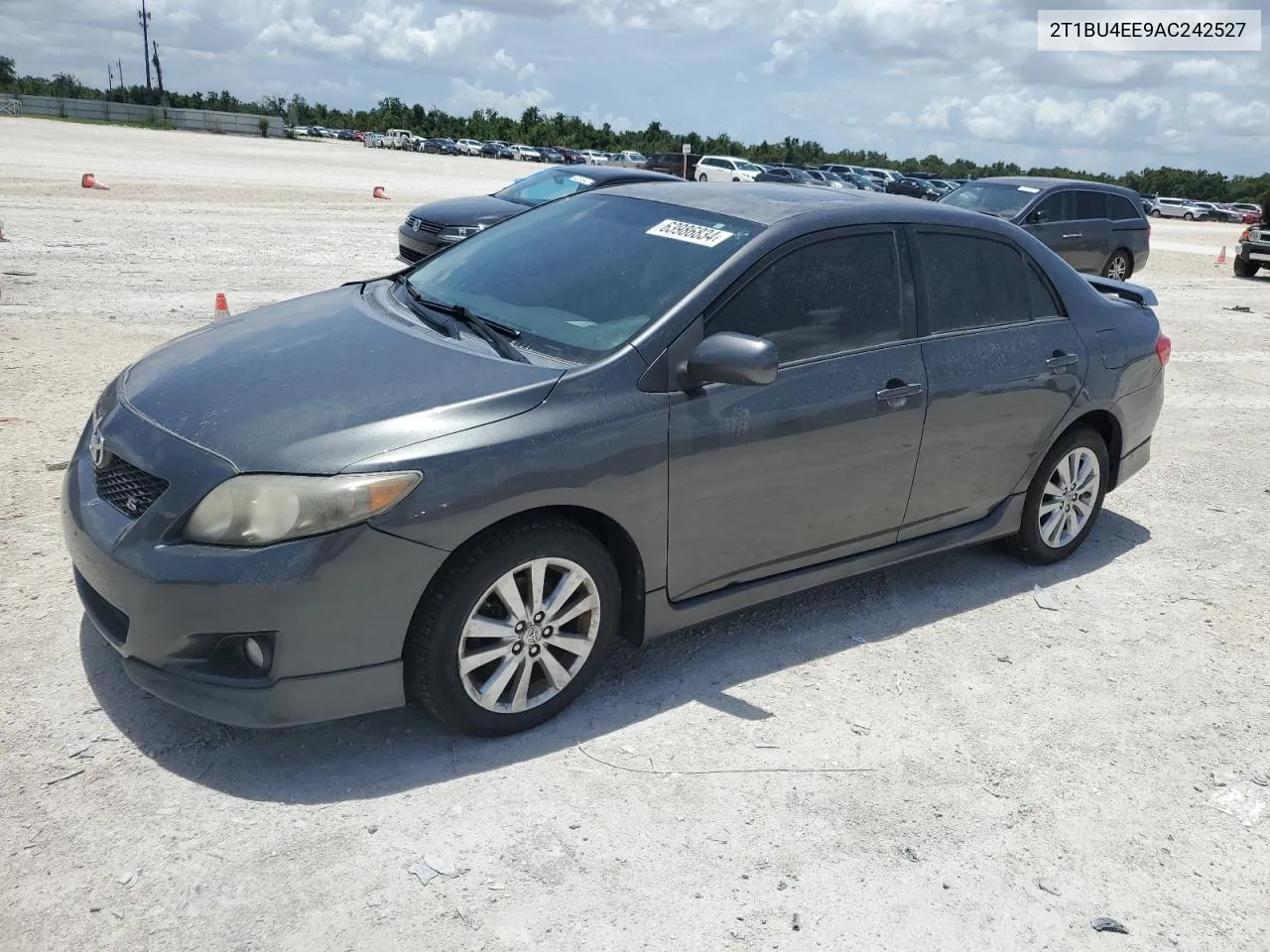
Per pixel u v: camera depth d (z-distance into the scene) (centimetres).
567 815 306
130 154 3531
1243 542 578
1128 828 325
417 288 430
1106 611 479
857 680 397
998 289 466
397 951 252
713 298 365
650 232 408
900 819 319
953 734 368
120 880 265
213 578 286
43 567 425
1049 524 512
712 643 417
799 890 285
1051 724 380
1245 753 371
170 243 1353
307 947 251
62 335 811
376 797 306
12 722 323
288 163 3875
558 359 351
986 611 469
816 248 398
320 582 289
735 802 319
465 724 328
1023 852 310
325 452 296
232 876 271
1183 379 1000
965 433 443
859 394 398
